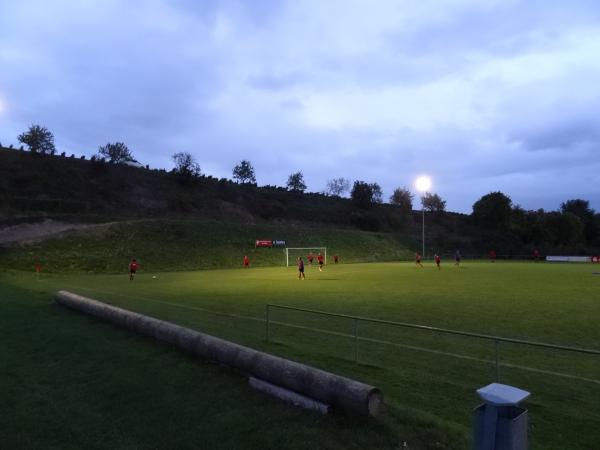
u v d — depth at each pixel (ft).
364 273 127.54
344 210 316.81
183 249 164.66
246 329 43.47
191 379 25.70
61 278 112.57
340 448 17.17
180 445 17.90
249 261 174.81
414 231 312.91
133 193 231.09
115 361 29.96
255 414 20.56
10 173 199.62
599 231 344.08
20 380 26.43
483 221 333.62
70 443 18.44
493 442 11.19
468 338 40.32
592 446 18.81
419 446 17.19
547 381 27.89
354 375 28.40
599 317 50.98
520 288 83.20
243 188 303.48
